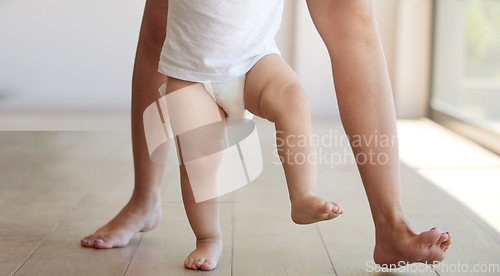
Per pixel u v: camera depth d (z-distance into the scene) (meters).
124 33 5.22
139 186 1.81
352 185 2.69
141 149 1.78
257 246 1.79
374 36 1.48
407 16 5.16
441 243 1.42
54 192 2.49
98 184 2.66
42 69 5.23
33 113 5.15
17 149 3.59
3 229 1.94
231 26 1.41
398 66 5.21
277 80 1.41
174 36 1.46
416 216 2.21
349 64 1.48
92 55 5.23
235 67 1.44
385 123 1.48
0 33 5.17
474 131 4.05
